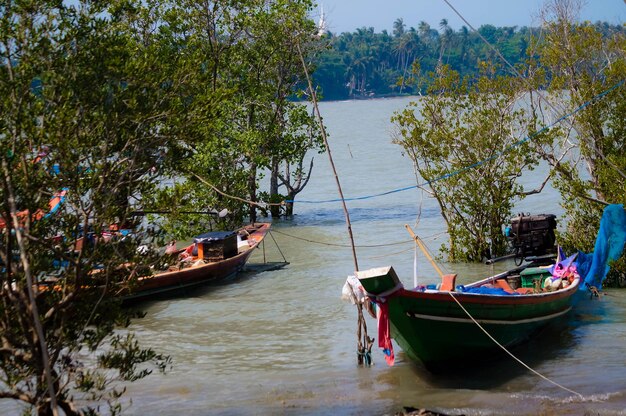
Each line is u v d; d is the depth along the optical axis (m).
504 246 21.19
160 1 27.94
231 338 15.31
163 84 9.98
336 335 15.31
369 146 70.75
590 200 18.70
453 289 13.19
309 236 27.53
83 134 9.04
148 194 9.92
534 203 32.00
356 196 38.22
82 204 9.19
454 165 21.20
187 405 11.60
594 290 17.11
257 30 29.80
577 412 10.55
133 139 9.30
